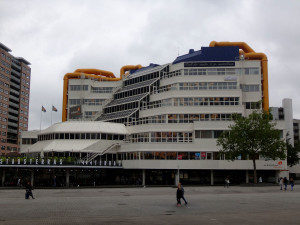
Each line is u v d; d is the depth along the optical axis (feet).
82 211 92.48
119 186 233.96
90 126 276.41
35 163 233.35
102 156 269.03
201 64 294.87
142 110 297.94
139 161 254.06
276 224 70.79
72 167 238.27
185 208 98.99
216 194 151.53
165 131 260.62
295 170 361.71
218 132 252.42
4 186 234.17
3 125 575.79
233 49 308.81
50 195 151.12
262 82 305.73
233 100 277.44
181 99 281.33
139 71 373.40
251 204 109.09
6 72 589.32
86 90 367.45
